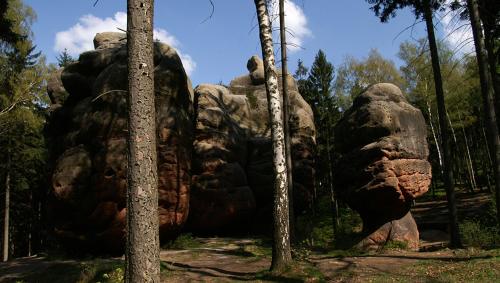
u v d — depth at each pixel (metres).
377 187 14.91
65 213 16.84
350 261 12.50
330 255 14.45
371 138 15.78
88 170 16.67
